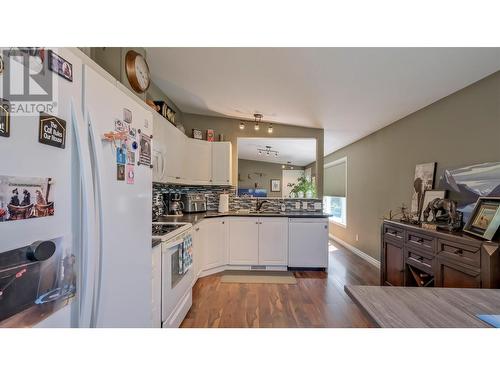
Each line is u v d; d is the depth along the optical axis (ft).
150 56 7.64
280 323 7.38
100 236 3.06
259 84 9.08
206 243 11.43
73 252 2.70
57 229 2.48
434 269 6.90
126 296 3.79
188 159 11.84
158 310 5.77
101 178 3.07
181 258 7.30
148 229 4.63
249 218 12.32
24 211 2.13
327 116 11.89
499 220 5.60
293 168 26.13
